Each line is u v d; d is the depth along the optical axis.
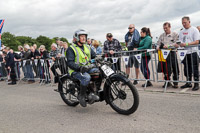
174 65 5.52
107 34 6.93
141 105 4.28
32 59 8.46
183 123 3.19
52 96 5.81
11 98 5.96
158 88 5.68
